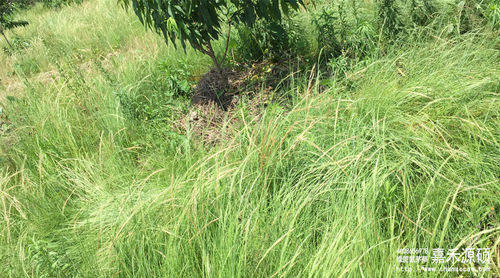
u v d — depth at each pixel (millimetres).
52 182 3867
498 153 2775
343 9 5289
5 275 2797
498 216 2410
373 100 3449
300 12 5793
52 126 4766
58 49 8125
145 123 4465
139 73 5605
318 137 3227
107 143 4219
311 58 4910
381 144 2816
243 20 4293
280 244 2385
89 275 2615
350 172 2736
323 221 2629
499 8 4176
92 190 3594
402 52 4152
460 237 2273
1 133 4938
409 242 2244
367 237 2271
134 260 2643
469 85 3396
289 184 2803
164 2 3768
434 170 2627
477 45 3949
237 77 4789
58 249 2961
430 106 3314
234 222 2518
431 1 4820
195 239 2561
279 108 3781
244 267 2227
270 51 4965
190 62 5605
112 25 8195
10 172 4391
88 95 5199
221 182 3021
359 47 4637
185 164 3588
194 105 4523
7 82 7469
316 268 2084
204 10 4016
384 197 2467
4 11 9492
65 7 13125
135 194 3207
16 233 3410
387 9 4598
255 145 3139
